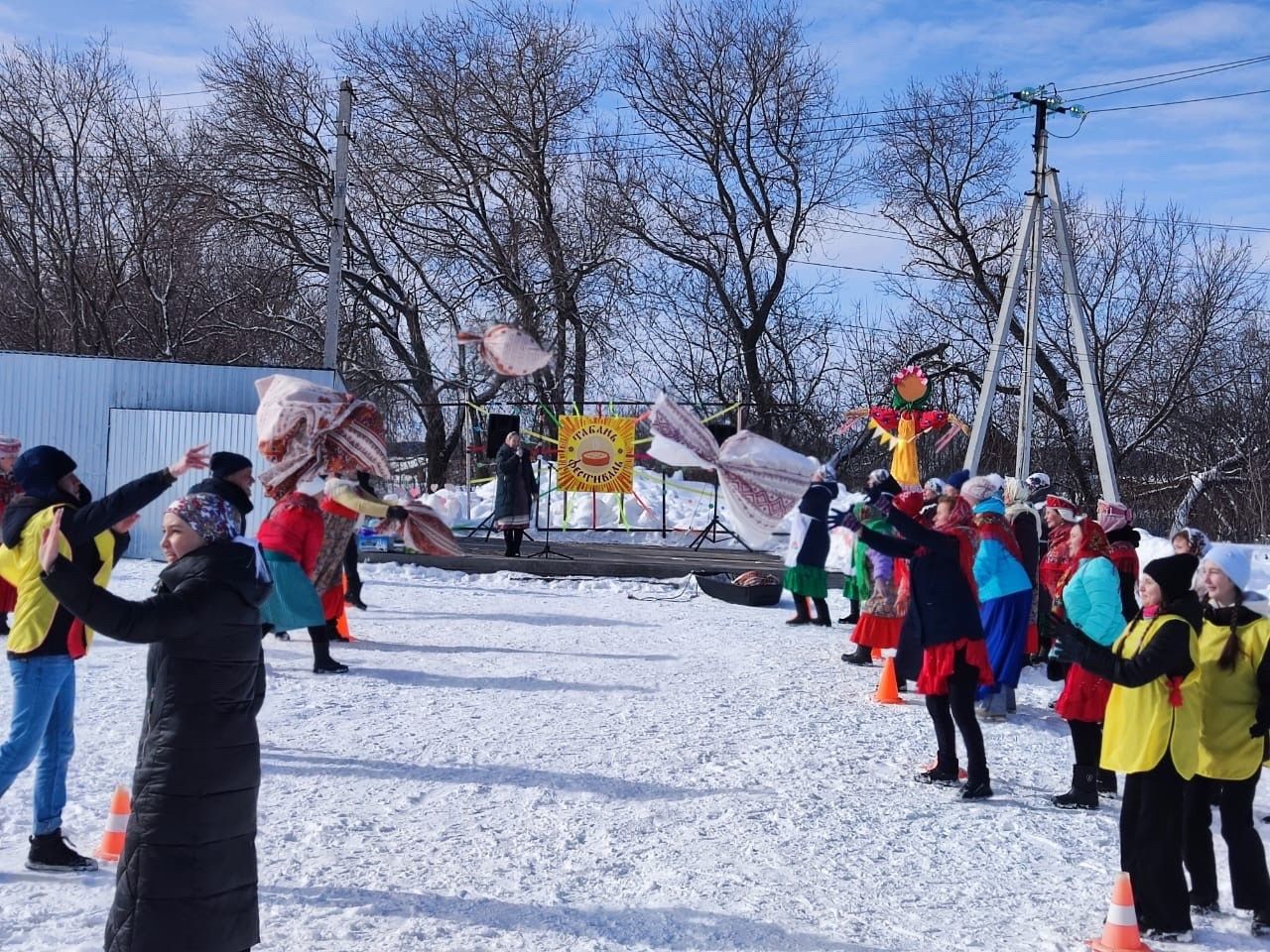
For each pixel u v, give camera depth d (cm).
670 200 3528
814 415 3466
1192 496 3412
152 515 1873
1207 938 556
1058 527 1027
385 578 1727
